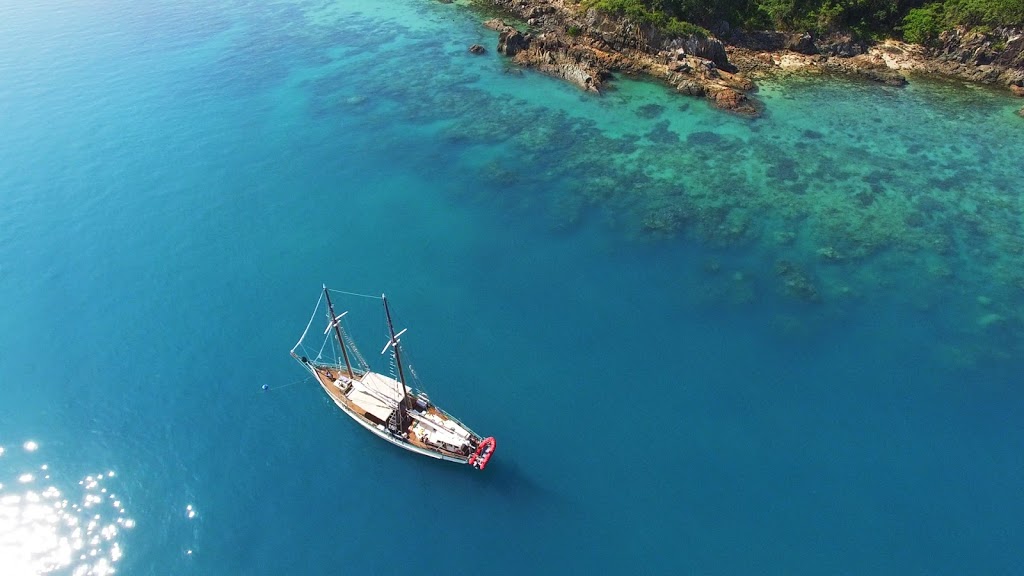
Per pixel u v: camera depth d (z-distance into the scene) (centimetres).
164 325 6150
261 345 5934
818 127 9200
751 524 4572
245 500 4747
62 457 5006
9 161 8381
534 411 5341
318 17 13125
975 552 4403
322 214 7556
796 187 7975
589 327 6100
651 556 4400
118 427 5238
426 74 10681
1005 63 10244
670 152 8669
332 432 5209
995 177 8119
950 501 4700
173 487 4825
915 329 6075
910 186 7975
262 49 11600
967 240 7119
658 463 4953
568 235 7244
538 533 4544
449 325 6119
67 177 8125
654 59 10512
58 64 10894
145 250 7031
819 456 4997
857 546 4441
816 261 6869
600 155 8606
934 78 10494
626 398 5438
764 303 6350
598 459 4988
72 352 5878
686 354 5831
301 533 4556
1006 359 5759
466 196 7862
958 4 10700
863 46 11050
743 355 5819
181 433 5194
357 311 6262
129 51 11450
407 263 6856
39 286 6569
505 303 6362
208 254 6975
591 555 4416
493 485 4822
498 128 9206
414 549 4459
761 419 5266
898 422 5241
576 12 11531
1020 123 9231
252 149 8706
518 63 10975
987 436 5134
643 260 6894
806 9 11106
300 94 10075
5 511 4644
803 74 10544
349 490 4806
